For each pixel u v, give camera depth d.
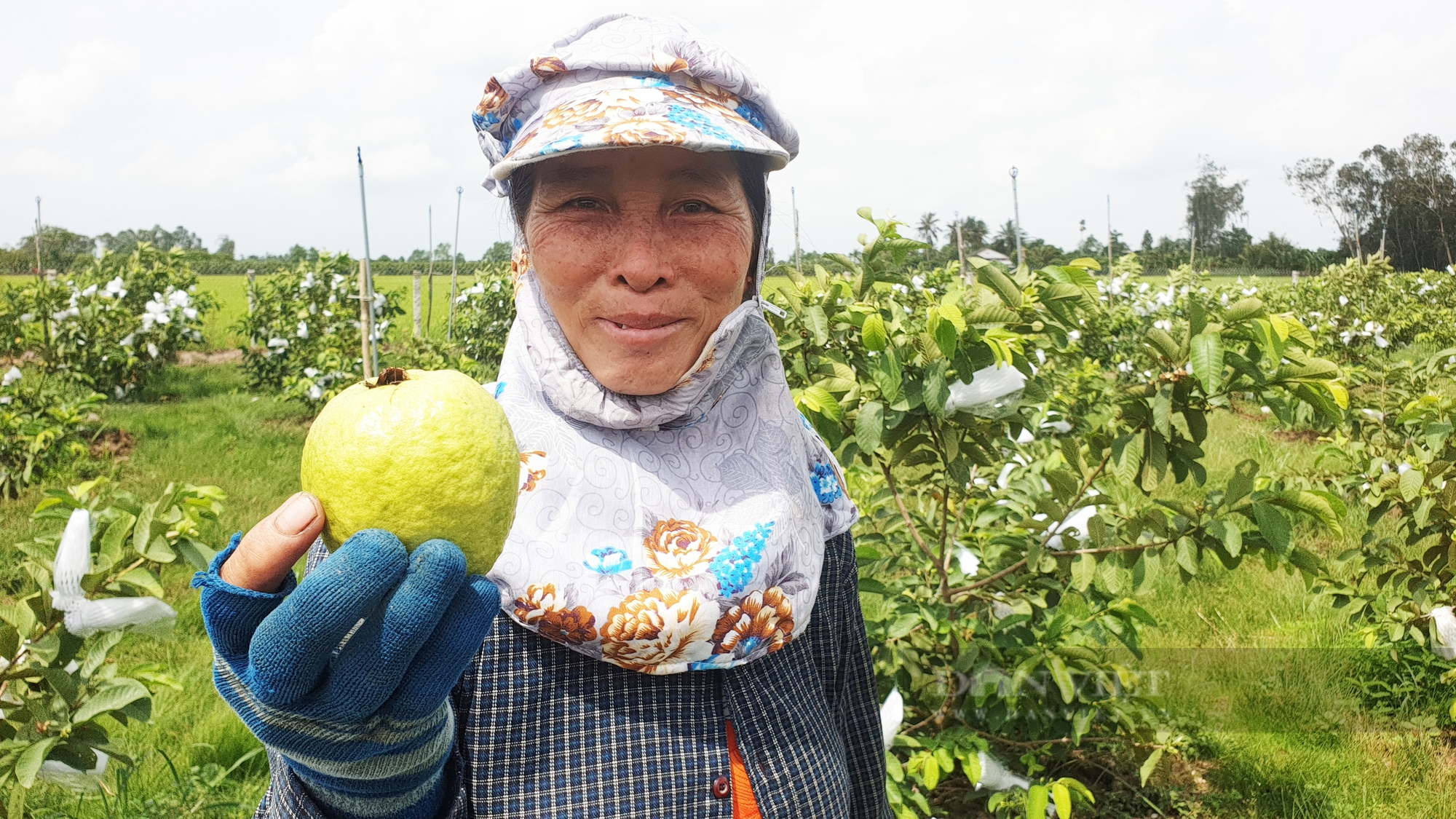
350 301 11.78
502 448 0.85
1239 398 2.87
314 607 0.71
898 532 3.67
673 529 1.20
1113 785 3.84
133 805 3.17
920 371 2.84
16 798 2.49
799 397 2.76
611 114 1.07
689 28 1.16
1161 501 2.99
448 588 0.75
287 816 0.92
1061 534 3.13
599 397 1.21
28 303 11.40
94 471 7.66
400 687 0.78
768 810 1.19
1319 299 16.25
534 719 1.13
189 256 14.54
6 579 5.16
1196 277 15.55
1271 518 2.75
